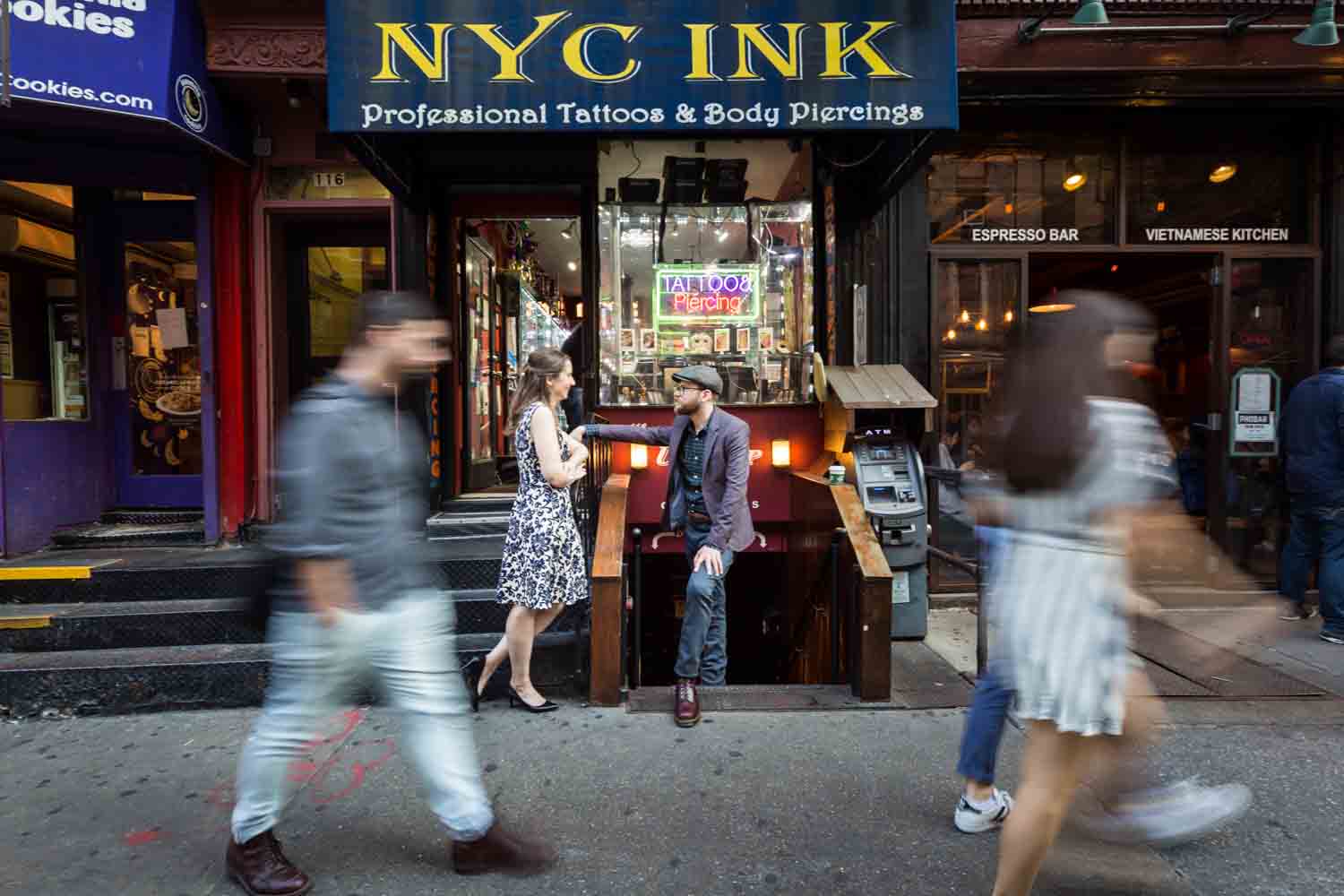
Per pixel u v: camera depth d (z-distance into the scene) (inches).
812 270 232.5
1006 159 222.5
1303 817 109.3
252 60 186.7
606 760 128.1
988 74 200.8
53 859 102.0
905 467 192.1
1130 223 224.4
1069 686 76.9
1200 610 179.8
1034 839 79.0
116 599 175.6
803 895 93.4
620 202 230.5
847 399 187.3
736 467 158.2
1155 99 206.2
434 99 166.2
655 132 172.9
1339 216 219.0
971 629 199.5
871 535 162.1
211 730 143.8
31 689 149.8
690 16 168.7
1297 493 193.3
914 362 218.2
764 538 232.1
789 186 231.9
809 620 203.3
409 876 97.3
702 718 144.9
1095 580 78.1
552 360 144.3
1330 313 220.5
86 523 215.6
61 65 160.7
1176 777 120.3
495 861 97.0
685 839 105.2
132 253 221.3
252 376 214.5
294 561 88.7
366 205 214.8
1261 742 133.0
